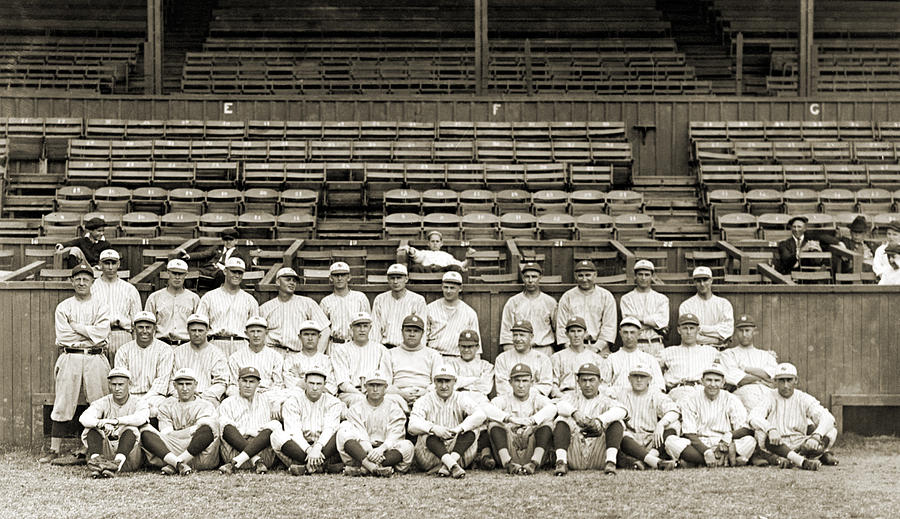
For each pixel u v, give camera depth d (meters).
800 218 15.62
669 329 13.33
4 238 16.47
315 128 20.47
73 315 12.20
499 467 11.38
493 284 13.40
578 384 11.45
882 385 13.22
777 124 20.80
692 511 9.22
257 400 11.48
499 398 11.48
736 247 16.53
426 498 9.74
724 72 25.83
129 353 11.84
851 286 13.24
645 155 21.00
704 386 11.48
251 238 17.58
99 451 11.20
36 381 12.90
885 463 11.48
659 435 11.41
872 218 18.14
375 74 24.52
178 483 10.42
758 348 13.23
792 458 11.20
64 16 27.19
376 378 11.17
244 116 20.84
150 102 20.73
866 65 25.73
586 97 21.00
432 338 12.63
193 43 26.95
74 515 9.18
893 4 28.27
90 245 14.91
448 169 19.30
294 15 27.48
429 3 27.92
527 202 18.62
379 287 13.37
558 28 27.23
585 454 11.22
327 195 18.95
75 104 20.69
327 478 10.71
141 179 19.06
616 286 13.32
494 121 20.97
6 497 9.84
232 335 12.48
